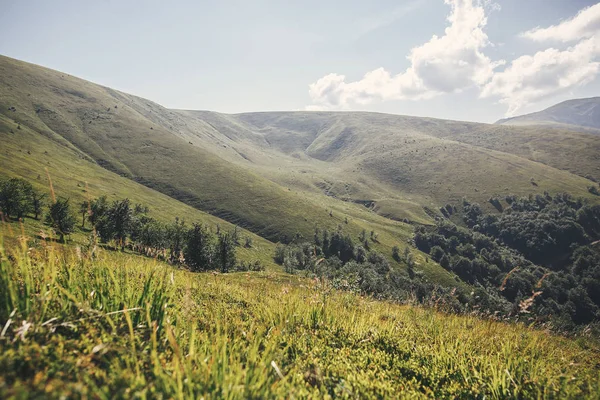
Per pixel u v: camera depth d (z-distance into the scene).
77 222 81.75
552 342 10.09
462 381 5.86
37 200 103.19
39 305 4.26
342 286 12.05
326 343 6.59
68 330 4.23
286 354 5.42
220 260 100.88
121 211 84.38
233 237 195.00
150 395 3.12
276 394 3.56
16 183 97.88
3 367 2.98
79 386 2.65
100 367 3.67
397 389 5.02
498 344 8.18
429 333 9.09
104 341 3.85
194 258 88.12
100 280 5.36
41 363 3.30
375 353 6.47
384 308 12.34
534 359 6.92
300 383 4.37
